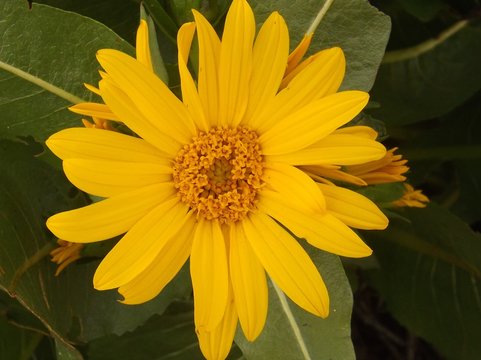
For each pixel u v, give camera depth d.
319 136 0.13
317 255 0.16
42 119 0.17
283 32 0.13
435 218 0.21
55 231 0.13
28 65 0.16
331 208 0.14
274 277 0.14
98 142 0.13
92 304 0.19
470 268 0.21
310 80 0.14
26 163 0.18
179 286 0.19
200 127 0.14
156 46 0.14
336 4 0.17
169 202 0.14
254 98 0.14
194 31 0.14
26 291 0.16
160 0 0.17
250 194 0.15
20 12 0.16
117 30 0.20
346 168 0.15
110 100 0.13
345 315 0.16
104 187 0.13
